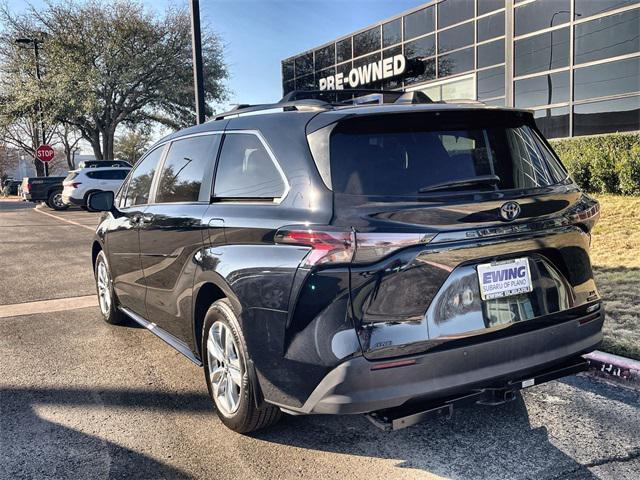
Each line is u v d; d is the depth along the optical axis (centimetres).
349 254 258
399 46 2067
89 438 340
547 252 300
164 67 2883
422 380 264
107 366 463
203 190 379
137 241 463
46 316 622
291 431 347
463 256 272
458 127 309
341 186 276
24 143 3753
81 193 2116
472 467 303
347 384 259
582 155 1102
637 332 478
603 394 394
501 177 301
